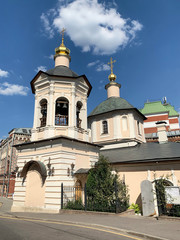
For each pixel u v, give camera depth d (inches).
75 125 604.1
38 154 572.4
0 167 1556.3
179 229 289.6
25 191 567.8
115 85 1025.5
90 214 439.5
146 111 1649.9
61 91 625.3
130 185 600.4
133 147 754.2
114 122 852.6
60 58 741.9
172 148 628.1
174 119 1635.1
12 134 1406.3
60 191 497.7
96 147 648.4
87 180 519.5
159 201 398.6
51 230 298.7
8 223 367.2
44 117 635.5
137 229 292.7
